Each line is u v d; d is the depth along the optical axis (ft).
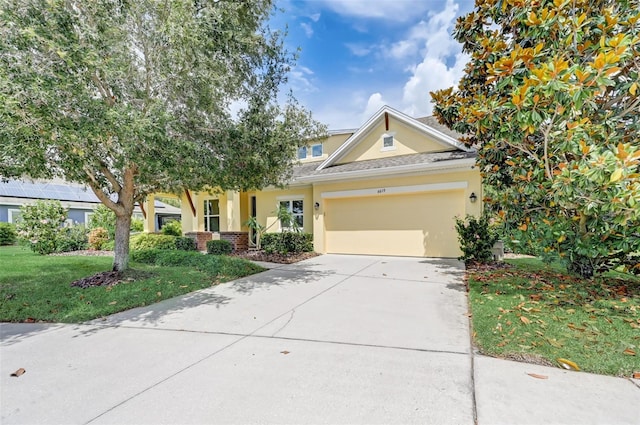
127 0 18.72
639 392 9.80
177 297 22.06
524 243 22.02
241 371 11.49
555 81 15.43
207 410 9.21
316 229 44.80
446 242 36.99
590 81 15.26
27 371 11.73
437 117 29.01
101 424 8.71
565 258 20.48
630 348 12.18
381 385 10.40
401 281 25.67
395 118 43.09
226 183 26.86
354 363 11.95
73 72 16.37
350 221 43.19
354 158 46.65
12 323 17.21
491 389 10.06
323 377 10.96
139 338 14.84
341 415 8.89
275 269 32.45
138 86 21.20
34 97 14.84
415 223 38.78
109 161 22.59
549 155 18.94
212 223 58.08
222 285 25.44
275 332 15.35
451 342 13.73
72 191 85.76
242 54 22.86
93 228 55.83
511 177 23.11
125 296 21.40
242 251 49.65
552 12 17.71
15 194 71.56
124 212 26.84
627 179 14.90
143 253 37.37
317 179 43.04
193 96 20.20
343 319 16.98
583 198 16.69
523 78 17.31
